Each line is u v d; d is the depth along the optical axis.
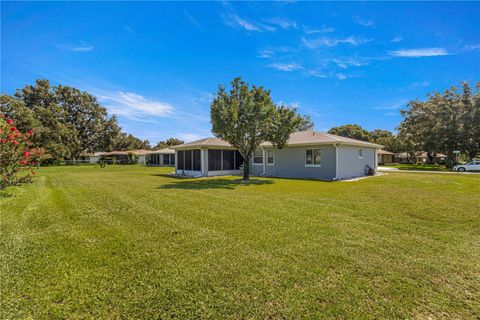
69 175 19.36
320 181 14.44
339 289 2.86
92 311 2.47
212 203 7.67
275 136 14.09
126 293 2.77
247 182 13.98
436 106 30.12
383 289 2.86
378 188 10.71
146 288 2.87
